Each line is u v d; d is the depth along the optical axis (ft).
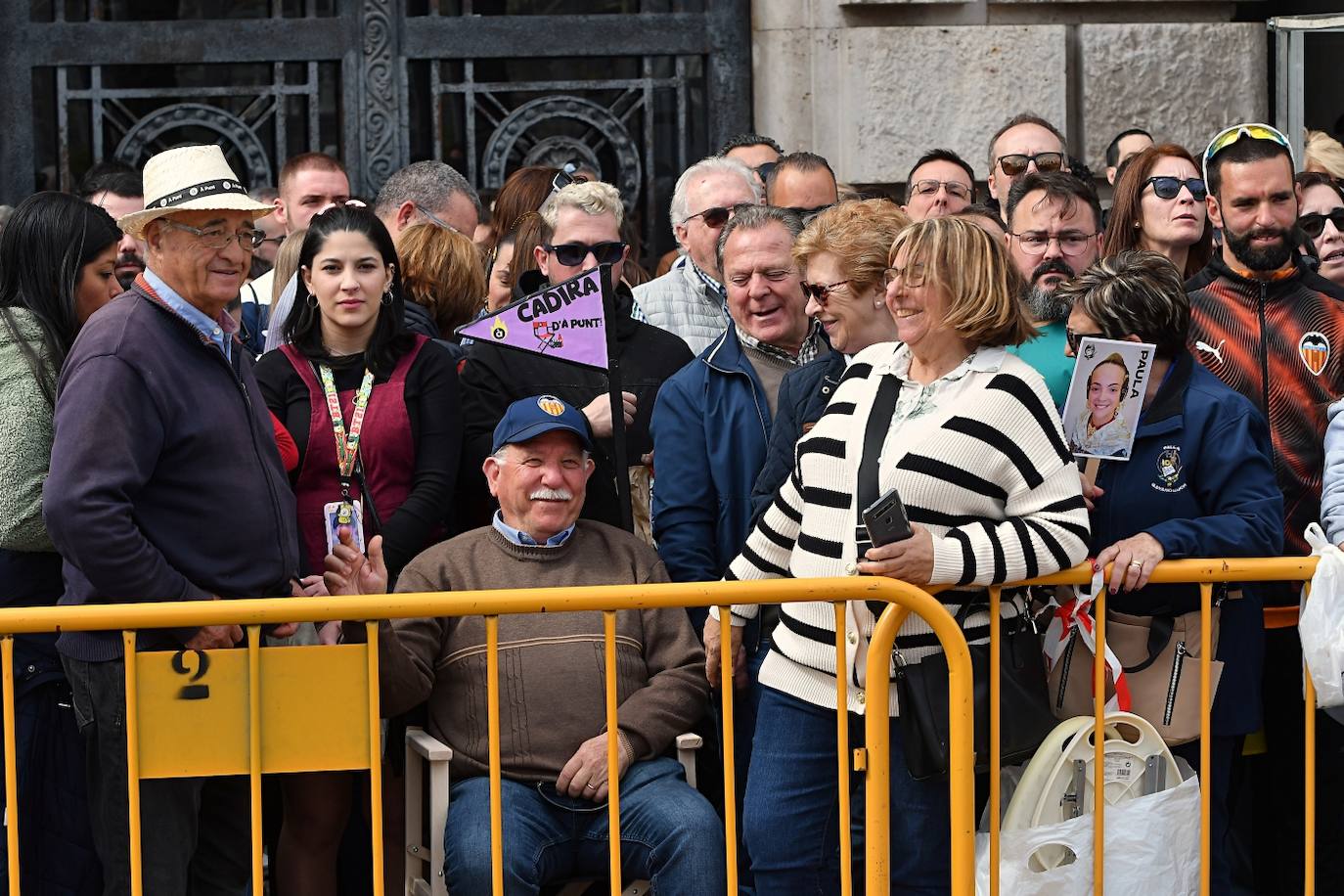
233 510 15.12
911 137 30.68
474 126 30.94
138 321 14.76
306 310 18.70
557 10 31.04
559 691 16.62
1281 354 18.21
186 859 14.90
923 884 14.74
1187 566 14.65
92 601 14.49
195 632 14.49
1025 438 14.32
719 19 31.04
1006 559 13.96
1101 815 14.46
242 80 30.60
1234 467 15.47
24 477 15.23
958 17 30.78
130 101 30.30
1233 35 30.91
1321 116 33.06
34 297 15.94
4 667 13.52
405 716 17.15
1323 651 14.74
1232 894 19.31
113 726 14.55
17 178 29.94
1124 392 15.10
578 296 17.90
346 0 30.50
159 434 14.66
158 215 14.82
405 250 22.76
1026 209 19.71
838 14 30.71
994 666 14.29
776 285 18.38
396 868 18.24
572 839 16.39
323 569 18.11
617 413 17.95
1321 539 15.30
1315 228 23.90
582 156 31.27
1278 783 18.52
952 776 14.16
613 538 17.60
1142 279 15.70
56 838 15.61
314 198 26.30
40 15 29.96
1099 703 14.51
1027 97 30.73
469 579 17.02
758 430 18.29
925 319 14.43
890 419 14.66
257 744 13.80
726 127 31.09
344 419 18.39
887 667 14.24
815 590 13.92
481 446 19.33
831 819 15.05
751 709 17.61
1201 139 31.01
